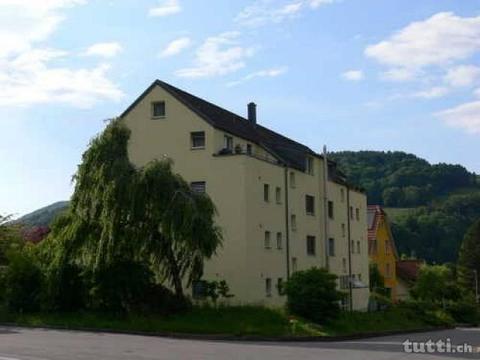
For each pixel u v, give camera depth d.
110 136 34.12
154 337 27.95
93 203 33.12
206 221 33.81
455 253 125.06
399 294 89.06
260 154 49.53
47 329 30.09
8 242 40.00
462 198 139.88
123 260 33.22
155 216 33.28
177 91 45.75
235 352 22.16
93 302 33.34
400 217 132.00
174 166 44.25
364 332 36.31
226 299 41.56
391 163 161.00
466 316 65.69
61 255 33.59
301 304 35.09
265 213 45.16
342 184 60.62
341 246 59.19
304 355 21.66
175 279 34.66
